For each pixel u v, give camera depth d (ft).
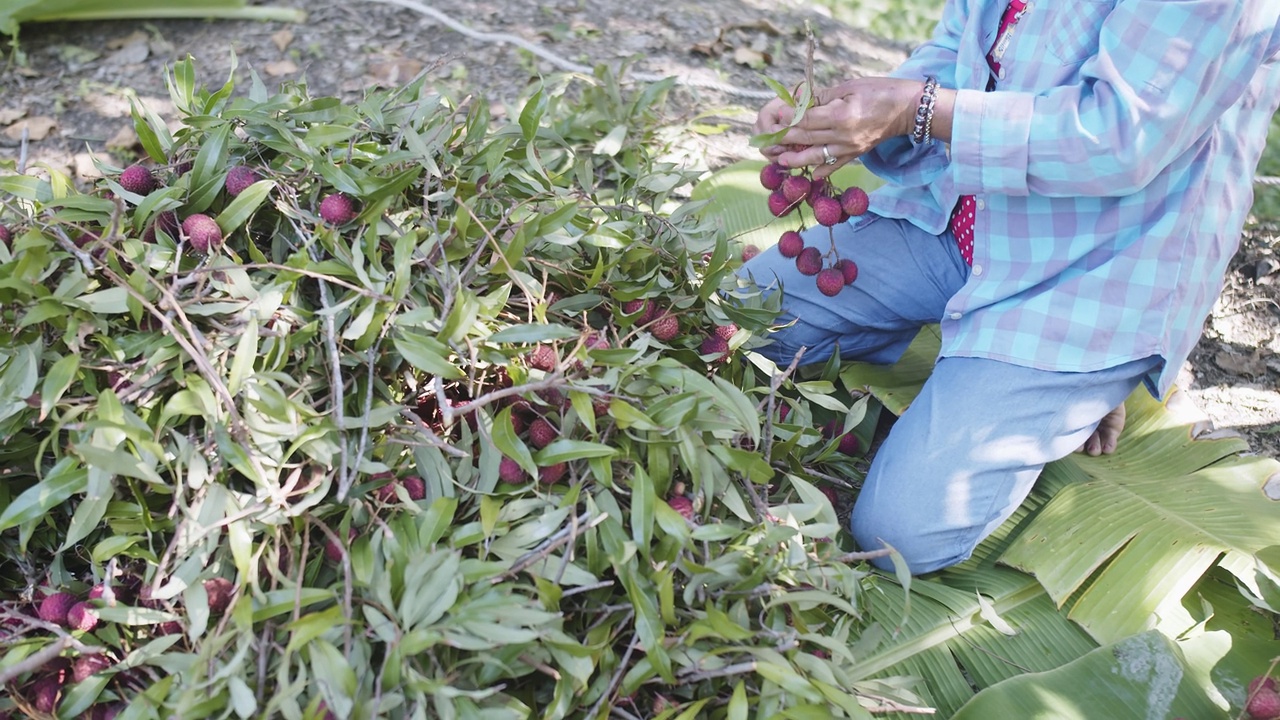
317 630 3.97
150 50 10.73
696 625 4.37
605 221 6.23
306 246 5.15
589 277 5.76
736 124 9.99
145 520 4.48
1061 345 5.61
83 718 4.33
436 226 5.29
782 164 5.68
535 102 5.96
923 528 5.77
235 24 11.27
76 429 4.42
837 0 14.12
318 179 5.59
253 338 4.55
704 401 5.09
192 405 4.49
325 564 4.65
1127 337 5.57
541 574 4.43
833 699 4.35
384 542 4.42
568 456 4.63
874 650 5.43
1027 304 5.70
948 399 5.84
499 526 4.58
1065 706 4.94
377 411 4.66
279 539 4.56
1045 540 5.90
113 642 4.38
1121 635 5.41
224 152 5.49
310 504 4.50
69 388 4.83
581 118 8.71
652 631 4.31
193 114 6.11
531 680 4.55
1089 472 6.55
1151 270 5.48
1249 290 8.45
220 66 10.49
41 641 4.39
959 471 5.71
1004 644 5.51
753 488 5.23
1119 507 6.03
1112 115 4.93
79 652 4.33
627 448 4.94
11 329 4.80
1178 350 5.70
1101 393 5.78
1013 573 5.97
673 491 5.12
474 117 6.35
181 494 4.41
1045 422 5.72
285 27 11.20
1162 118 4.84
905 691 4.82
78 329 4.70
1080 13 5.20
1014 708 4.94
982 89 5.79
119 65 10.47
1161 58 4.79
